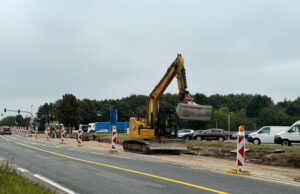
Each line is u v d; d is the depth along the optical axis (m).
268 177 17.38
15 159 23.09
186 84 29.66
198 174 17.17
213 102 177.00
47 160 22.72
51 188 12.71
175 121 31.84
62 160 22.80
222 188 13.38
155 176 16.20
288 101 178.00
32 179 15.03
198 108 27.75
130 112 170.75
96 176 16.12
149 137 31.34
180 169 19.09
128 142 33.25
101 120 170.50
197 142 36.47
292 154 24.52
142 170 18.27
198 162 23.84
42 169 18.41
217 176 16.62
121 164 20.91
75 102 88.12
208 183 14.48
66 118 86.75
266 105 174.38
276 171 20.70
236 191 12.82
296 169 22.53
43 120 142.75
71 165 20.17
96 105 172.38
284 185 14.68
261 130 45.41
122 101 173.50
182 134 65.06
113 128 30.56
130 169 18.61
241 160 18.39
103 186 13.61
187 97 29.30
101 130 116.81
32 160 22.66
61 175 16.39
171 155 29.44
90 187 13.40
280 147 28.59
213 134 62.16
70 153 28.36
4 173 12.32
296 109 174.00
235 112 162.25
